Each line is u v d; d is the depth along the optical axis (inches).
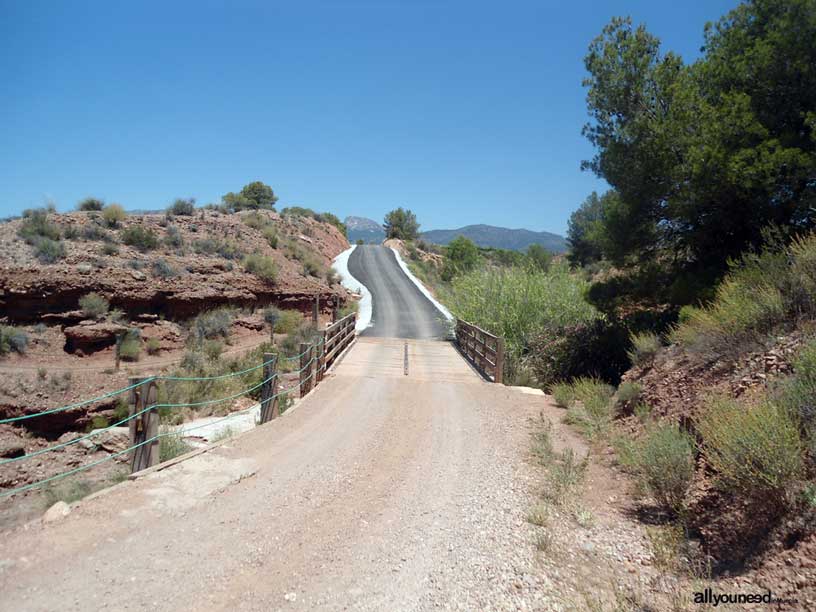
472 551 180.2
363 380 547.2
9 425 565.9
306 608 141.5
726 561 166.1
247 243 1477.6
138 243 1090.1
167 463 258.2
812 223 450.9
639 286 593.6
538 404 455.2
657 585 158.1
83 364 750.5
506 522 206.2
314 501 222.4
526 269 856.3
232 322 1043.3
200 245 1232.2
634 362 435.5
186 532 183.9
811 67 459.8
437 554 177.5
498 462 288.5
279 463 272.5
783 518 162.6
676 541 183.2
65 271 836.0
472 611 143.8
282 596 146.9
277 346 963.3
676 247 597.3
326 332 582.2
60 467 411.5
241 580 154.4
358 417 388.8
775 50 473.4
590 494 240.4
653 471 218.7
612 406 384.8
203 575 155.5
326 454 293.4
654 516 211.3
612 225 605.3
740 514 180.7
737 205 488.7
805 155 430.3
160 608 137.2
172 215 1461.6
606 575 165.9
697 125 505.4
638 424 320.5
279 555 171.6
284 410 422.3
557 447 318.7
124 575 152.0
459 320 882.8
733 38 535.8
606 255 643.5
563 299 754.2
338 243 2878.9
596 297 637.9
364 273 2235.5
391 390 500.4
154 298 935.0
